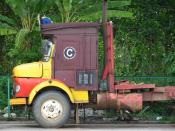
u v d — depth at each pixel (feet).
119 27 67.05
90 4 60.49
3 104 53.42
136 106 45.65
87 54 45.34
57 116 44.29
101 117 52.26
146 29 67.05
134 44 66.59
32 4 59.16
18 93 45.01
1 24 59.36
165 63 61.21
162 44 66.80
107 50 46.19
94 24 45.44
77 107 46.14
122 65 64.75
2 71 62.85
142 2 66.69
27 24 59.41
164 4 66.08
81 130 43.24
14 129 43.96
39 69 45.37
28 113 51.08
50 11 63.21
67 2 59.26
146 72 64.08
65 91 44.55
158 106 52.26
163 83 52.90
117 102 45.47
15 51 57.36
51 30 45.42
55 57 45.29
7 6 64.80
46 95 44.29
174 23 66.80
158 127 46.24
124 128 45.21
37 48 57.21
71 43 45.32
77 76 45.21
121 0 62.18
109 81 46.06
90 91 45.91
